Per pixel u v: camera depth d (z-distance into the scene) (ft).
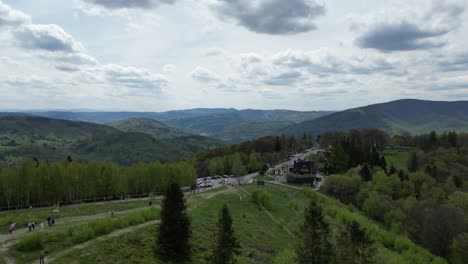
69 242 191.42
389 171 580.71
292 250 240.32
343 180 499.10
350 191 492.13
